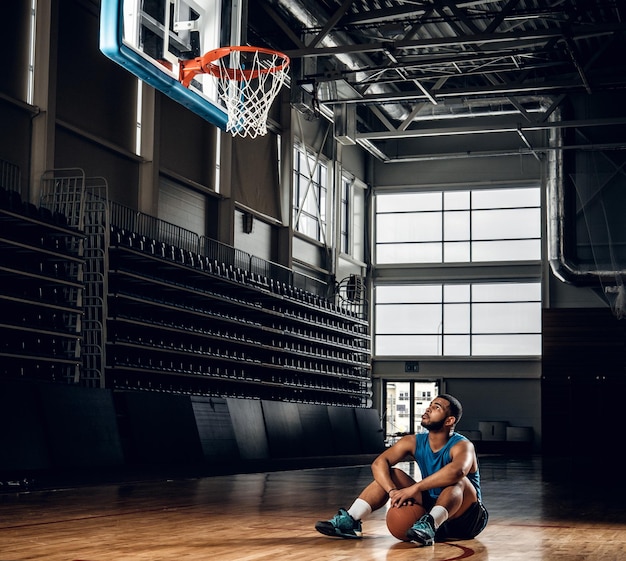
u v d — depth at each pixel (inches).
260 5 982.4
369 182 1395.2
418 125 1366.9
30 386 550.0
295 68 1089.4
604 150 1254.9
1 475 502.9
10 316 616.4
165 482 534.9
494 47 1045.8
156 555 216.7
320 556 215.9
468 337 1355.8
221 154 976.3
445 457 245.4
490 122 1343.5
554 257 1247.5
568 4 999.6
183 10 471.2
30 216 600.7
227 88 519.2
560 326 1306.6
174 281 808.9
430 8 906.7
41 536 257.1
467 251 1363.2
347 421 1111.6
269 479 584.4
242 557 213.8
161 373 765.3
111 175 786.2
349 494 448.5
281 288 1035.9
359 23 981.2
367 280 1381.6
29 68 691.4
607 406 1245.1
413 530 232.4
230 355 920.3
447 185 1366.9
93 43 766.5
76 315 671.1
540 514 352.8
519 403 1322.6
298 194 1175.6
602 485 552.1
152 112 827.4
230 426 786.2
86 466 579.8
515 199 1349.7
